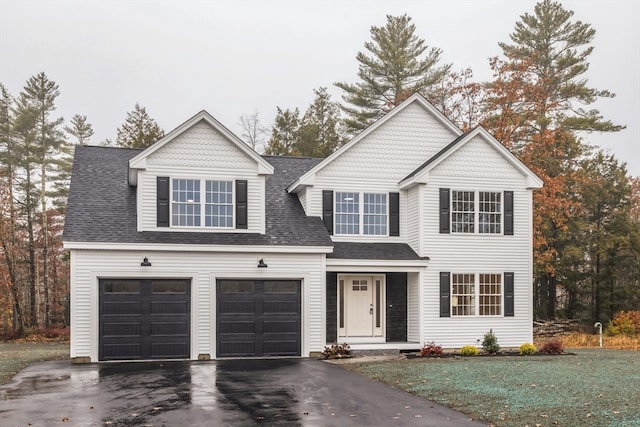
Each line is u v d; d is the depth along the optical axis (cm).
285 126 5212
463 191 2464
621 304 4022
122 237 2061
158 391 1422
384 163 2528
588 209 4144
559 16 4522
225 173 2225
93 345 2005
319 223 2383
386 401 1300
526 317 2492
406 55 4925
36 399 1335
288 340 2184
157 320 2072
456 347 2405
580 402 1237
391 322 2450
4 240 4388
